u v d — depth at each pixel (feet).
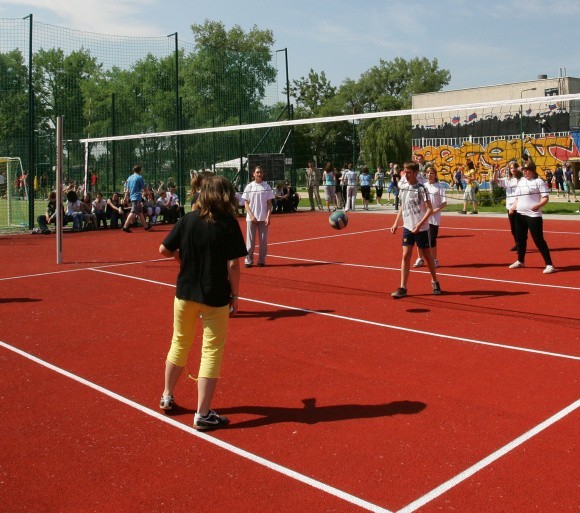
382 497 13.96
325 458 15.90
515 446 16.28
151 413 19.02
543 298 33.40
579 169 132.67
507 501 13.66
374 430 17.49
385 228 70.74
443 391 20.29
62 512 13.65
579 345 24.93
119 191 99.60
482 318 29.37
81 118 116.06
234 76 104.32
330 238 62.34
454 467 15.24
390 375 21.89
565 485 14.29
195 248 17.51
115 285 38.93
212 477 15.06
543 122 145.38
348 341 26.05
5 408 19.49
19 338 27.20
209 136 104.32
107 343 26.35
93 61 116.67
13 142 93.71
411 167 33.47
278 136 101.24
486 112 156.15
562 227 68.28
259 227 45.75
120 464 15.79
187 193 101.19
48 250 56.39
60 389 21.11
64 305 33.45
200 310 17.85
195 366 23.44
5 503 14.03
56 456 16.28
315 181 97.50
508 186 48.24
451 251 51.01
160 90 112.16
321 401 19.70
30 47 74.95
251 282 39.32
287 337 26.76
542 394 19.84
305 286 37.86
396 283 38.45
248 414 18.81
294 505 13.71
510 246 53.31
